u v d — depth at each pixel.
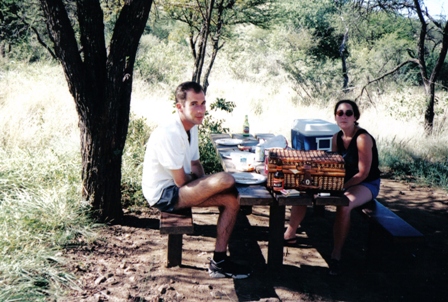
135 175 5.74
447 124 9.80
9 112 7.27
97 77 4.34
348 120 4.19
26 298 3.16
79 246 4.12
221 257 3.73
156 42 19.44
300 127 5.69
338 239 3.91
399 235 3.47
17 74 10.08
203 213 5.31
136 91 11.62
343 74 14.04
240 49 16.89
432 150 8.28
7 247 3.75
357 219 5.34
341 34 15.20
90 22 4.19
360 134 4.13
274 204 3.59
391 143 8.43
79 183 5.02
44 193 4.73
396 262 4.21
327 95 13.23
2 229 4.02
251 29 17.89
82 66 4.25
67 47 4.08
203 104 3.73
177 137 3.67
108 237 4.38
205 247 4.34
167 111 9.39
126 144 6.52
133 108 9.29
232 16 10.50
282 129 9.20
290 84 14.12
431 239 4.80
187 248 4.29
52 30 4.02
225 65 16.67
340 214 3.86
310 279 3.80
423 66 9.52
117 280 3.61
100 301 3.30
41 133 6.79
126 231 4.56
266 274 3.86
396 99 10.49
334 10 15.60
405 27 17.62
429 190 6.58
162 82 13.83
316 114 10.64
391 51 15.04
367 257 4.00
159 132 3.71
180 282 3.64
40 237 4.06
